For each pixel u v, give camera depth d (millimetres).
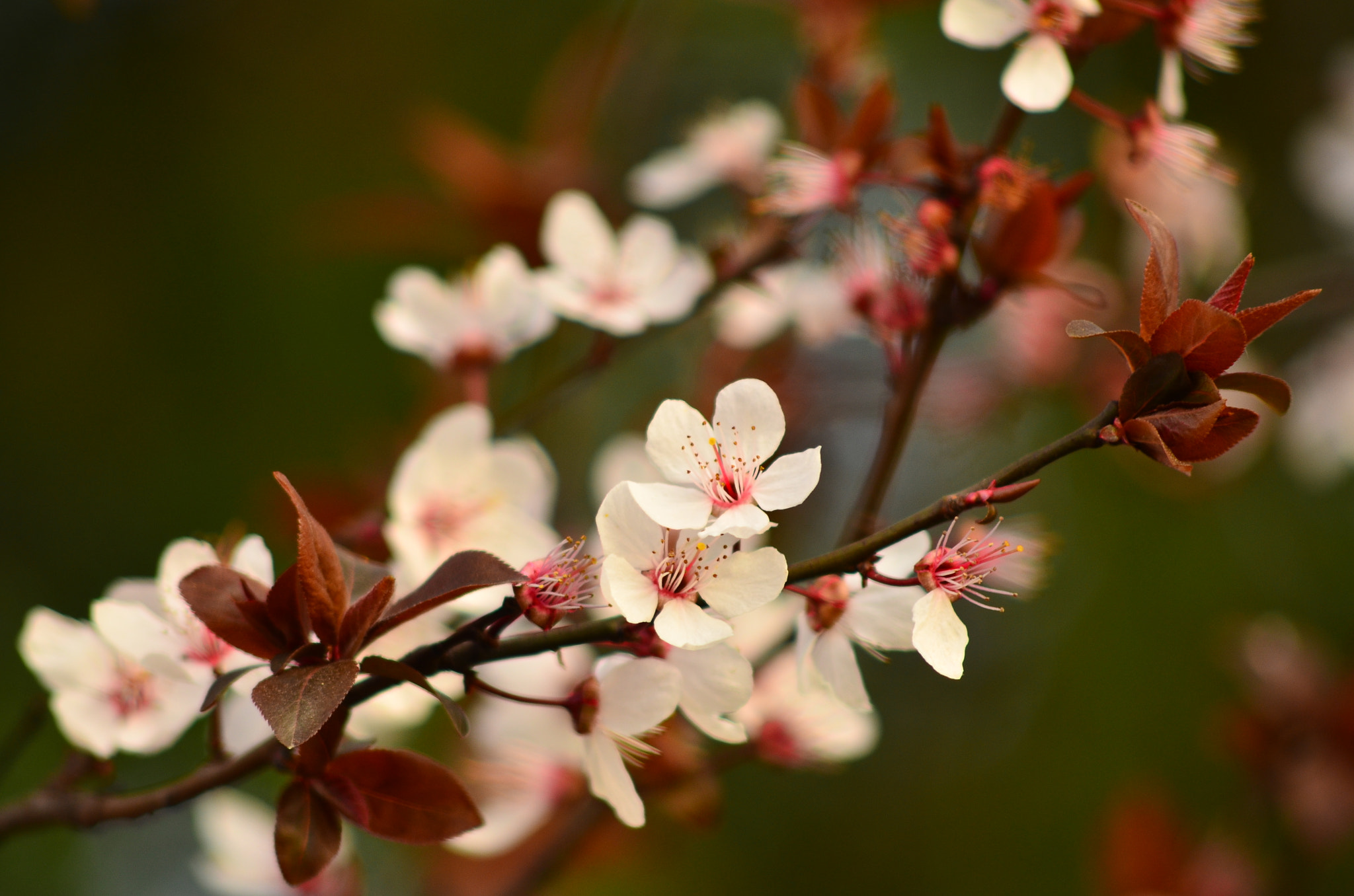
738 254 645
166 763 1048
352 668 527
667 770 603
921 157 609
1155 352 529
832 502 887
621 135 1061
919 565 541
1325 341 985
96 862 1145
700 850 1184
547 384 863
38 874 1117
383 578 540
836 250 632
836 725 603
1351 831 821
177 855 1163
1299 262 1164
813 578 536
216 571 540
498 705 621
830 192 605
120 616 561
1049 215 585
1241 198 896
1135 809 767
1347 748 819
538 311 634
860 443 896
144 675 574
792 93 713
